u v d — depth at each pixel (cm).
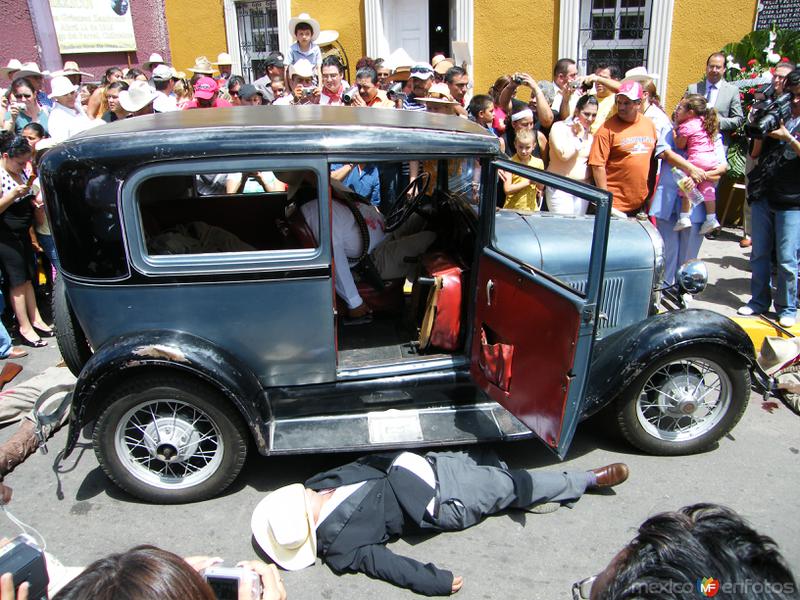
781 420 417
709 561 110
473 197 379
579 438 400
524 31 868
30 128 586
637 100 509
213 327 334
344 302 407
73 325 377
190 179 434
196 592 122
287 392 355
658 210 552
